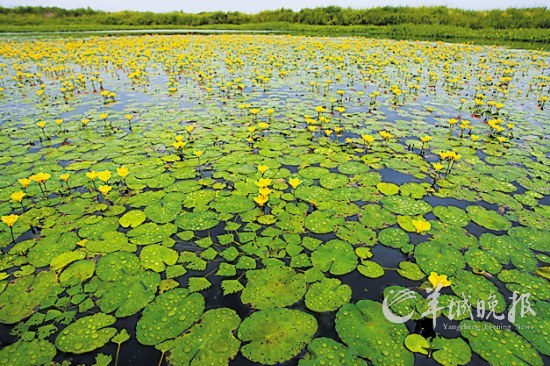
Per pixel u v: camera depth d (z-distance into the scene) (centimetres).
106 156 499
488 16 2594
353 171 457
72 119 671
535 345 223
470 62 1347
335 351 218
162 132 597
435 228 340
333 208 375
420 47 1812
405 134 597
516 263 295
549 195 399
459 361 213
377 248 315
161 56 1527
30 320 239
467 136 590
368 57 1487
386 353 218
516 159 493
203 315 243
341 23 3309
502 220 351
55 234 327
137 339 226
